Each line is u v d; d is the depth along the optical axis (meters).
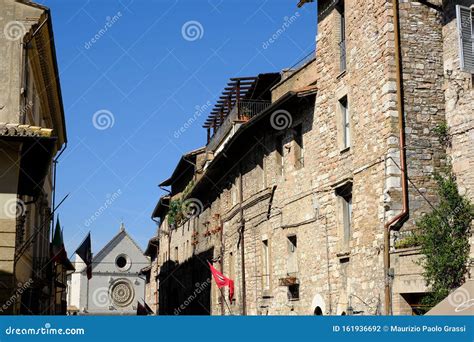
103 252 59.31
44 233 26.31
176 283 42.84
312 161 19.48
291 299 20.36
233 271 27.56
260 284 23.45
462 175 14.82
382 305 14.84
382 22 15.77
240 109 29.61
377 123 15.74
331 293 17.78
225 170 29.06
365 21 16.66
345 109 18.06
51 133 15.03
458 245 13.70
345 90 17.66
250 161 25.25
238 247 26.36
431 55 15.76
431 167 15.18
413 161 15.10
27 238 19.44
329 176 18.31
